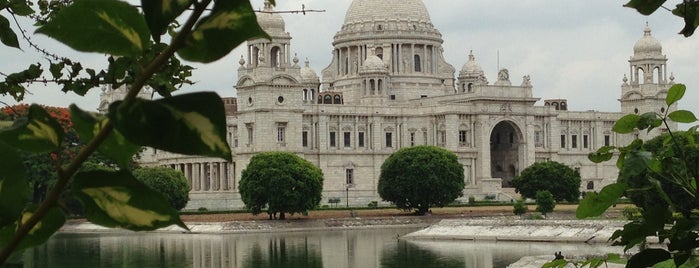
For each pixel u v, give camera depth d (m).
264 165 193.25
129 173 8.29
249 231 187.00
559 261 15.86
